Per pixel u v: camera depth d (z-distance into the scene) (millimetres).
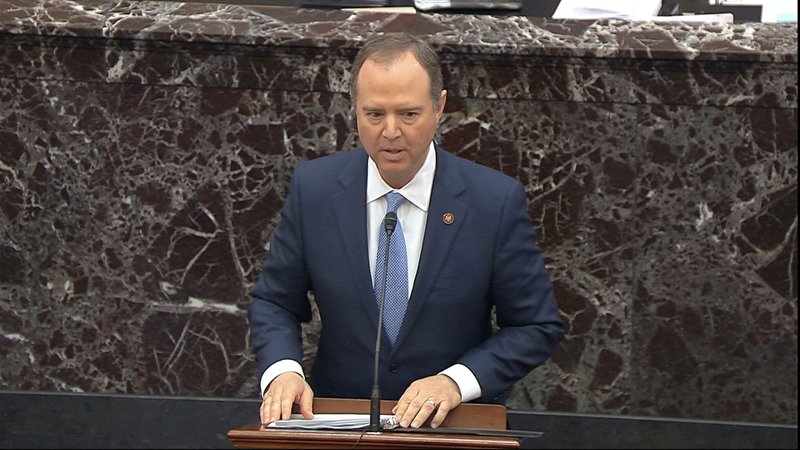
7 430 12977
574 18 13141
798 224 12672
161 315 13062
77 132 12953
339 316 10188
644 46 12469
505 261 10188
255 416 12906
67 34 12672
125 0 13133
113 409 12984
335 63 12773
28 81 12914
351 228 10211
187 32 12633
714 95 12594
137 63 12836
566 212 12797
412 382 9922
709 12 16594
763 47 12445
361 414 9094
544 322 10188
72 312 13070
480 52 12508
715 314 12789
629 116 12680
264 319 10281
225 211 12984
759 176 12672
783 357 12781
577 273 12852
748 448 12711
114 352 13070
